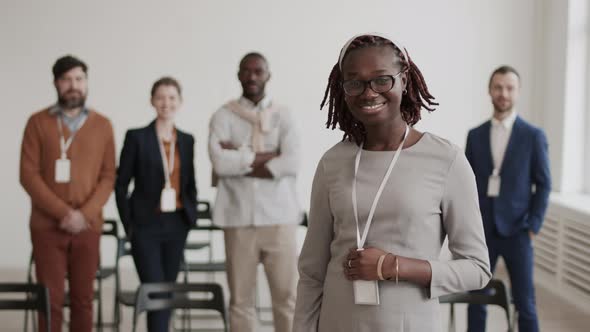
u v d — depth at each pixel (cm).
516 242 400
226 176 381
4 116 666
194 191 413
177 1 672
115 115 675
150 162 394
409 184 166
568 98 623
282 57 680
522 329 404
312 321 184
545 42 664
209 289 303
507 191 401
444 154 167
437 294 164
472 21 681
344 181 174
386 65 162
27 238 679
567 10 618
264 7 676
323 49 680
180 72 677
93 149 388
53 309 382
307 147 685
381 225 167
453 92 686
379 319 164
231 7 675
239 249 385
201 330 482
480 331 404
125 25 670
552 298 576
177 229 402
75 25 667
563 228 570
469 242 168
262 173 379
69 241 384
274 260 388
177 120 679
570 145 627
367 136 176
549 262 601
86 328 392
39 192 375
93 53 670
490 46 683
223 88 680
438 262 164
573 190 630
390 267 161
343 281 171
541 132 402
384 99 164
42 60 667
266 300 575
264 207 382
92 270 392
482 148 411
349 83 165
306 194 686
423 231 166
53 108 386
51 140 382
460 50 683
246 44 678
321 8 678
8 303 295
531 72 681
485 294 303
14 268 676
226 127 388
